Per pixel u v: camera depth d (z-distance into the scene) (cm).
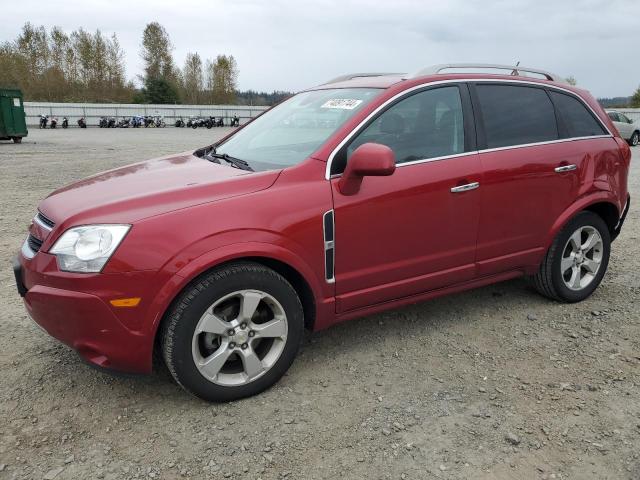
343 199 318
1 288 462
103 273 262
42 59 7106
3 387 311
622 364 346
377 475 246
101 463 252
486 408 297
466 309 431
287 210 300
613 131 461
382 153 295
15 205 810
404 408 296
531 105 412
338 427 280
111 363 275
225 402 300
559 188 411
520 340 378
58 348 357
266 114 435
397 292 352
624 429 280
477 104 383
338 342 373
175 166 362
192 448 263
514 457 258
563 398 307
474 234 375
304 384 321
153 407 296
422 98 361
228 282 283
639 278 508
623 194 462
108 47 7156
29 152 1727
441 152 361
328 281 321
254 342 307
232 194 294
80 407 295
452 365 343
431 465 253
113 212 275
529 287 479
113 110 4941
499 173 377
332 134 332
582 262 442
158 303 269
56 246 272
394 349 364
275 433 275
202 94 7869
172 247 270
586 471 250
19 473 244
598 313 423
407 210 340
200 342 291
